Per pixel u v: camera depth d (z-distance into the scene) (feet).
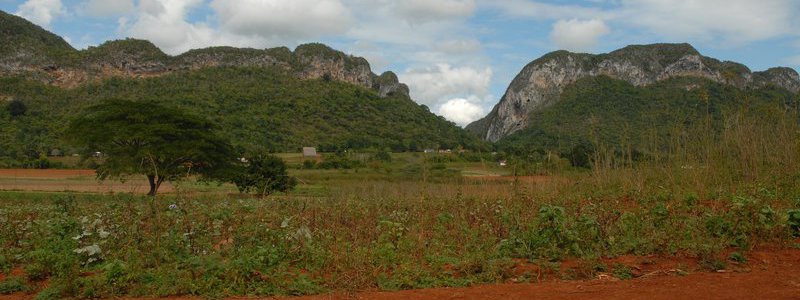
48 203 63.46
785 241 24.47
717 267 20.97
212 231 29.66
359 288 19.19
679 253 22.95
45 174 152.25
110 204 40.16
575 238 23.65
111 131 97.04
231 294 18.97
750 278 19.06
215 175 98.43
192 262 20.58
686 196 33.65
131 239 26.03
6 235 29.32
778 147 42.14
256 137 229.25
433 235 28.12
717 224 25.45
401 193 48.65
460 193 39.70
